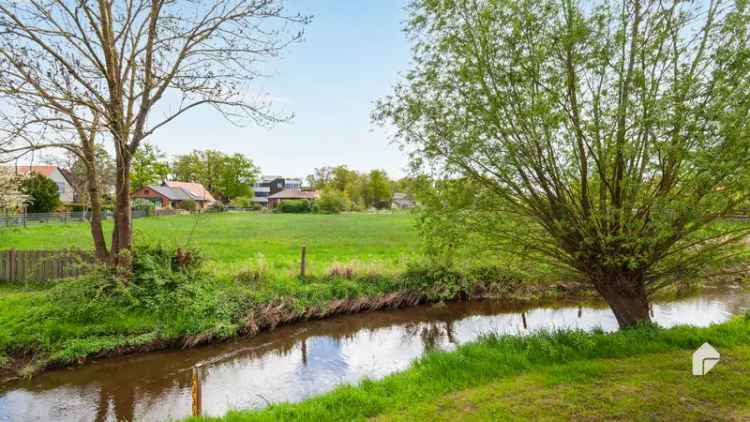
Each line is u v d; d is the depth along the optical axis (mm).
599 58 7016
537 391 5457
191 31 10984
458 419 4816
